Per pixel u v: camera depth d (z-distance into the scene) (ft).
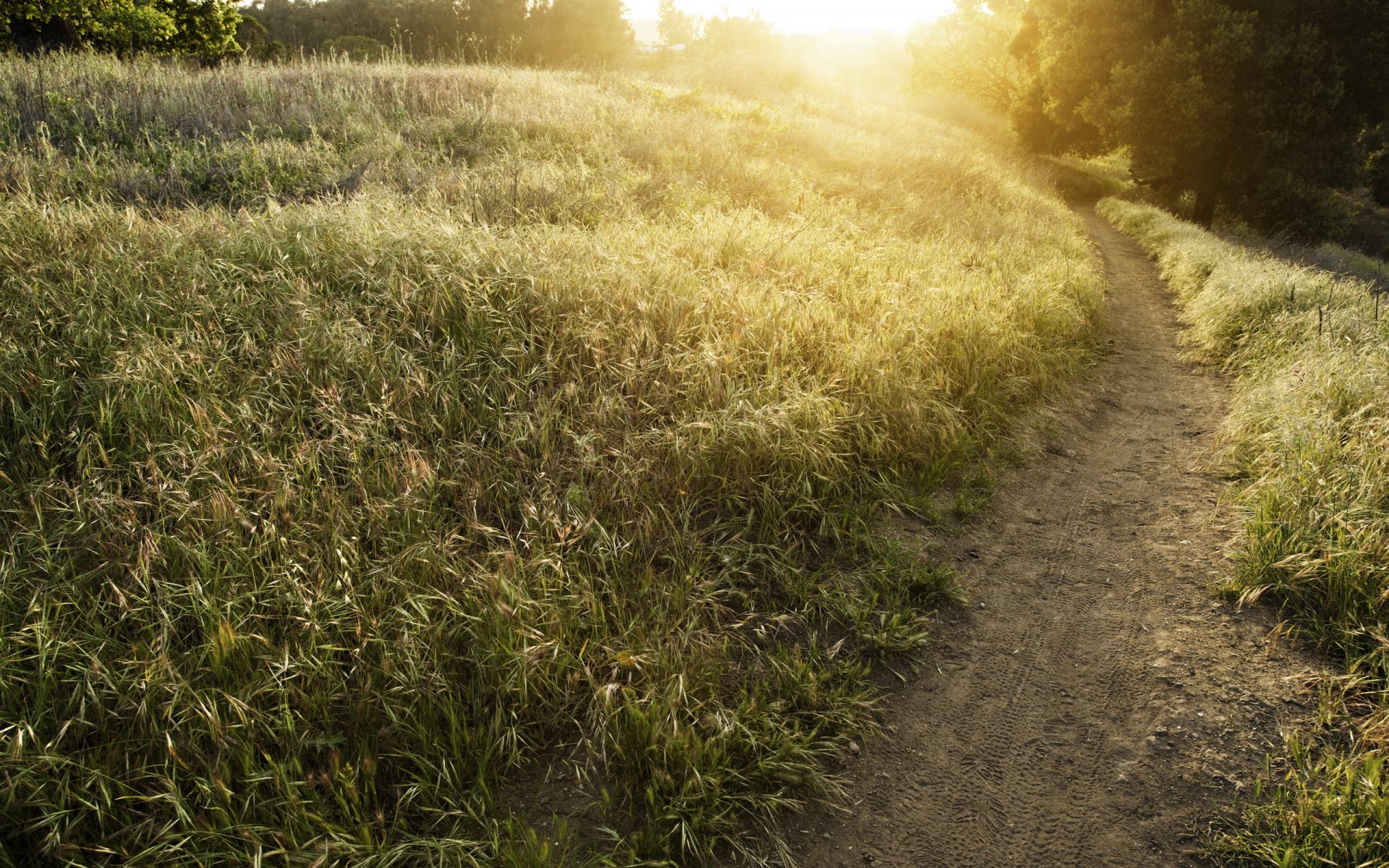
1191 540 14.25
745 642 10.72
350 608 9.52
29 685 8.29
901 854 8.01
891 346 17.95
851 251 24.91
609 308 16.49
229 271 15.93
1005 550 13.80
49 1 49.32
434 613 9.87
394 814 7.89
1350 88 63.36
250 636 8.80
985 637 11.48
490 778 8.40
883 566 12.51
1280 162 64.90
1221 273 33.37
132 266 15.46
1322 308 24.44
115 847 7.13
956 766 9.16
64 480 11.19
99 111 29.84
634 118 40.83
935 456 16.05
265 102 34.60
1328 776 8.73
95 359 13.26
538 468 12.78
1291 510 13.12
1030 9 93.40
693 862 7.76
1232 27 60.23
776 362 16.33
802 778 8.69
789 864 7.82
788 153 42.52
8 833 7.08
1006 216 40.91
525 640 9.29
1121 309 34.01
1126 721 9.89
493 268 17.01
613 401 14.20
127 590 9.42
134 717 8.07
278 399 13.15
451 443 13.03
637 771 8.50
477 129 34.45
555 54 159.43
